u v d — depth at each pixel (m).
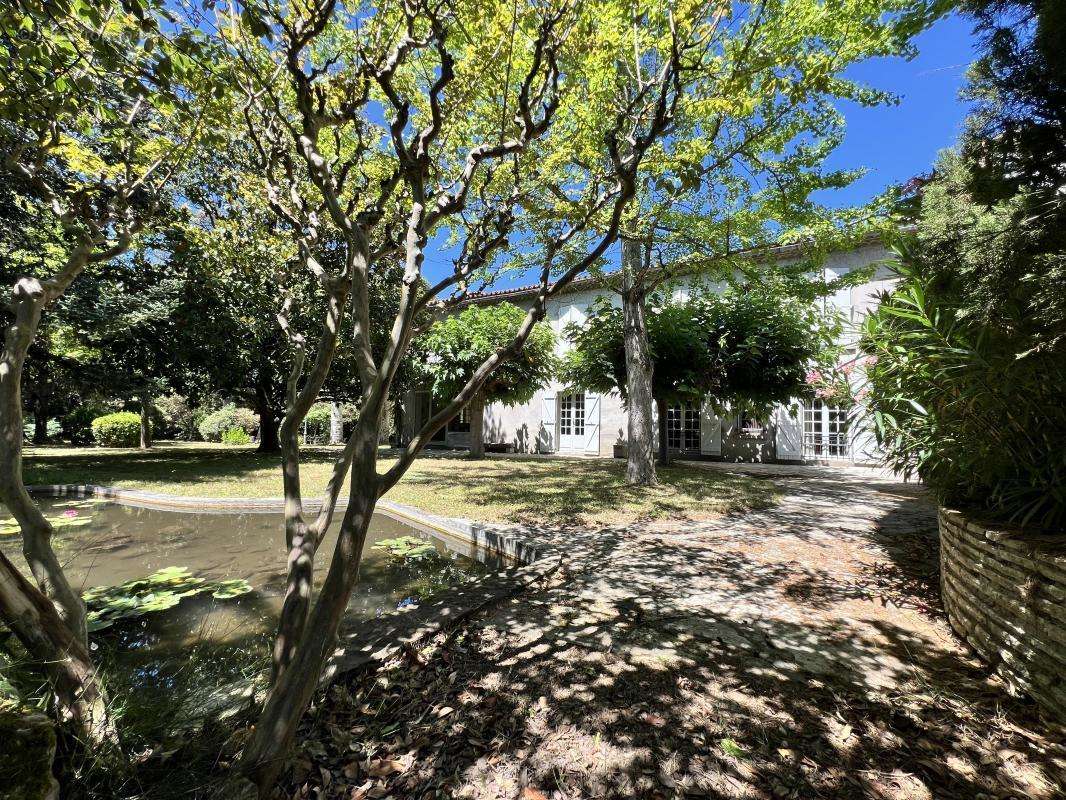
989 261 2.46
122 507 6.31
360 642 2.25
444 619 2.50
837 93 4.78
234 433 20.91
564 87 3.16
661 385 9.55
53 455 12.78
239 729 1.47
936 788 1.40
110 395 11.14
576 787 1.41
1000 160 2.55
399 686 1.94
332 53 2.72
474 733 1.65
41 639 1.22
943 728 1.68
